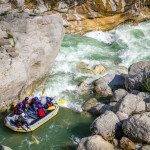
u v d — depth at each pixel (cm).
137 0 2294
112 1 2208
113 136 1396
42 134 1477
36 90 1717
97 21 2227
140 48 2109
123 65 1967
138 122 1371
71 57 1980
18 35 1642
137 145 1362
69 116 1576
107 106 1580
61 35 1795
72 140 1450
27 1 2059
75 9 2166
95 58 1997
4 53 1562
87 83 1794
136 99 1515
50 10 2116
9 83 1495
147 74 1673
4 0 1866
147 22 2348
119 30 2256
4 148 1317
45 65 1730
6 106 1546
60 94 1711
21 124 1466
